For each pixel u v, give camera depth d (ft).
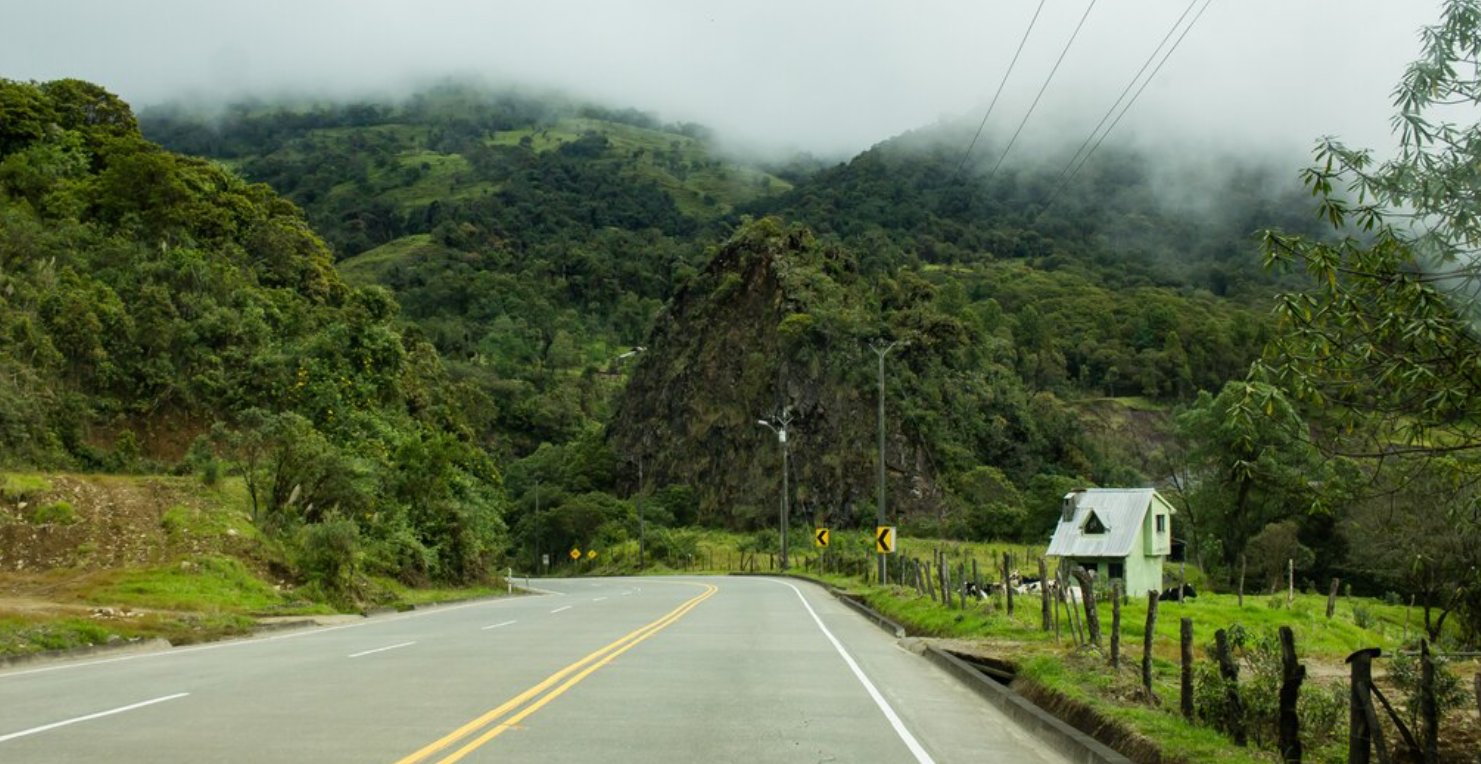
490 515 173.47
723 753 29.07
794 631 74.95
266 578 98.27
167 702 37.19
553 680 44.37
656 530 312.91
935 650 56.03
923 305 374.63
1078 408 383.24
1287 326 22.86
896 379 326.24
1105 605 98.58
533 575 323.57
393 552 133.49
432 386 232.73
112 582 85.40
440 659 53.26
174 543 97.19
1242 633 56.13
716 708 37.63
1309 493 25.07
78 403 133.18
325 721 33.09
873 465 312.71
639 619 86.74
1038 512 272.92
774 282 364.58
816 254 378.73
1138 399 399.65
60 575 86.89
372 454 151.12
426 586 139.64
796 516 322.14
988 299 440.45
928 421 319.88
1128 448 366.43
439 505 153.17
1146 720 31.09
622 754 28.50
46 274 148.87
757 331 364.38
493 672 47.26
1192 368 418.31
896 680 47.70
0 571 86.28
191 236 198.39
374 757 27.25
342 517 117.70
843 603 117.91
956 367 349.41
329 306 222.89
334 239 628.28
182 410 150.41
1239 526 222.89
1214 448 227.20
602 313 552.82
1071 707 35.32
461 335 470.80
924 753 30.09
